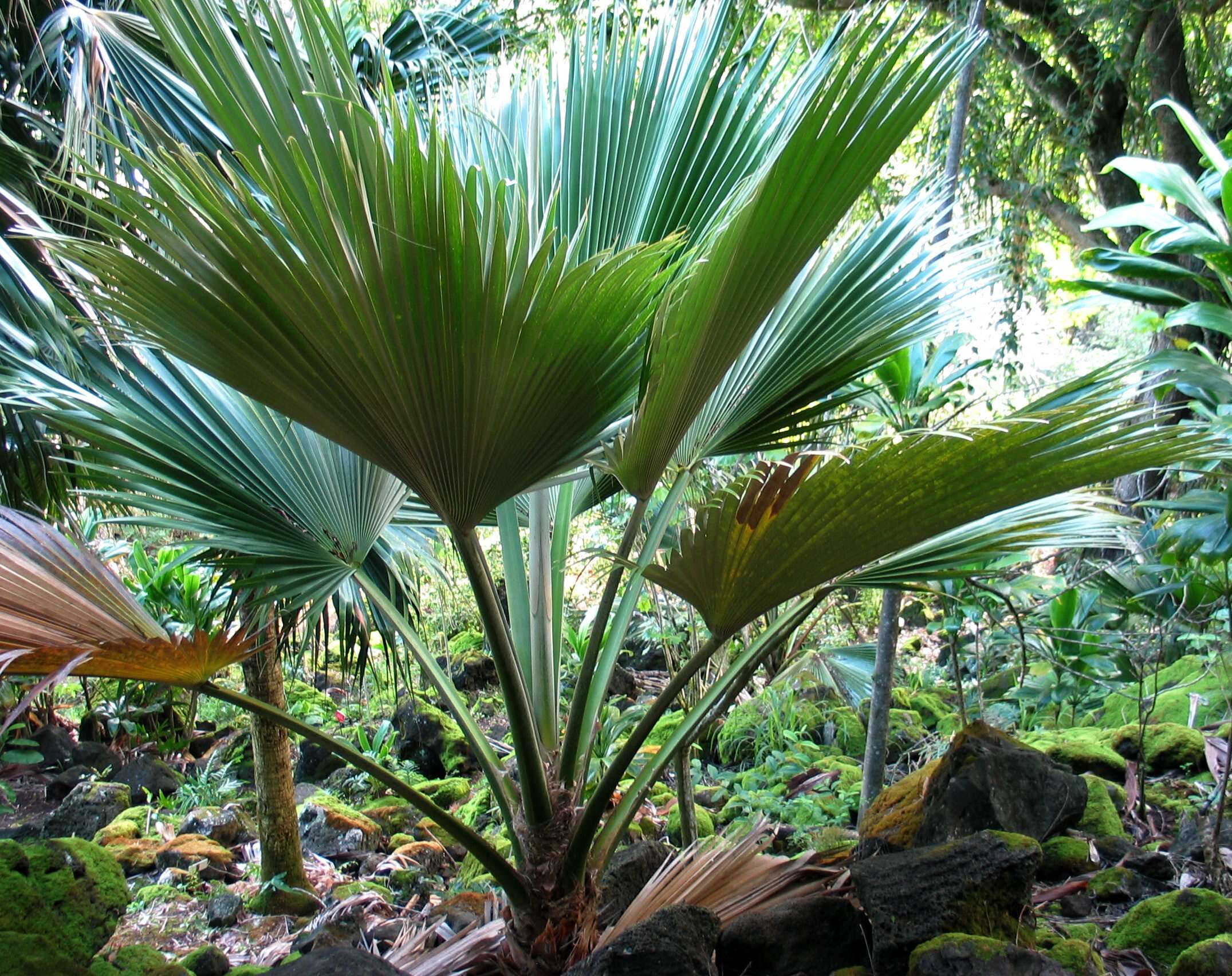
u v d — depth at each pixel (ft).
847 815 11.77
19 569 5.00
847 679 11.30
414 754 18.45
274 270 4.15
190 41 4.25
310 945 9.40
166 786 17.28
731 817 12.96
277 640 7.20
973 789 8.22
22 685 18.62
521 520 8.45
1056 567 14.03
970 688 17.43
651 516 11.99
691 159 6.88
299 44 5.91
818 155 4.30
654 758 7.11
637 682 19.69
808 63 6.66
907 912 6.56
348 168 3.76
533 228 5.17
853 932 7.02
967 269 6.81
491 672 22.21
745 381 6.78
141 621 5.43
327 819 13.80
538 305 4.26
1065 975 5.68
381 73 4.86
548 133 7.43
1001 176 19.89
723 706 8.45
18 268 7.37
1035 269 20.07
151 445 6.48
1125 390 4.58
